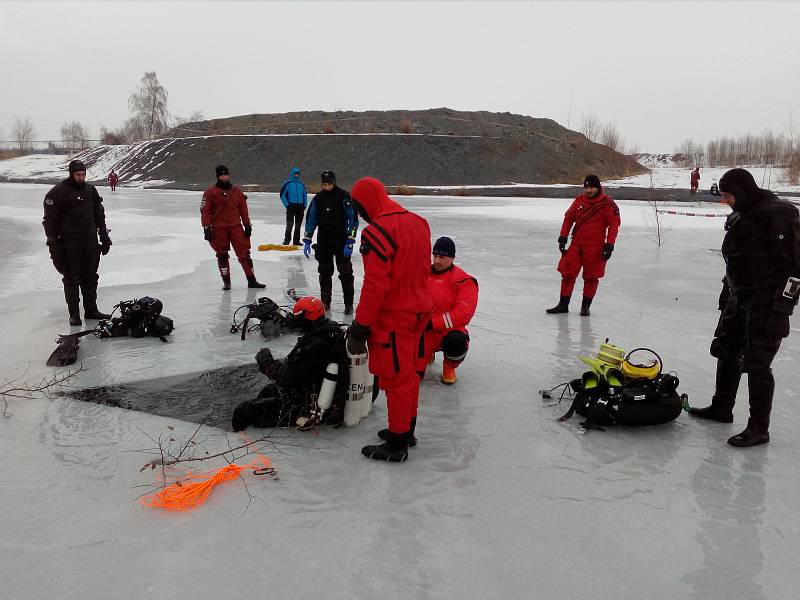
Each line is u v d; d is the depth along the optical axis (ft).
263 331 21.21
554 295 29.48
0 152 324.39
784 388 17.12
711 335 22.38
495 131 228.63
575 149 213.87
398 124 234.38
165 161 210.18
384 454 12.57
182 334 21.75
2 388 16.34
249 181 189.06
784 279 12.81
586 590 8.76
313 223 25.02
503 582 8.89
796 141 169.07
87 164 246.47
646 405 14.05
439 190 150.41
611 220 23.93
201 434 13.70
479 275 34.65
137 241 46.83
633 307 26.96
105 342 20.77
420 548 9.67
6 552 9.44
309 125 238.89
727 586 8.91
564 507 10.94
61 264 22.38
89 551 9.48
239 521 10.34
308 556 9.41
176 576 8.91
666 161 304.09
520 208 89.92
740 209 13.32
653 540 10.02
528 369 18.47
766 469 12.50
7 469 11.97
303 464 12.41
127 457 12.55
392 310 11.93
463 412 15.23
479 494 11.35
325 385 13.71
